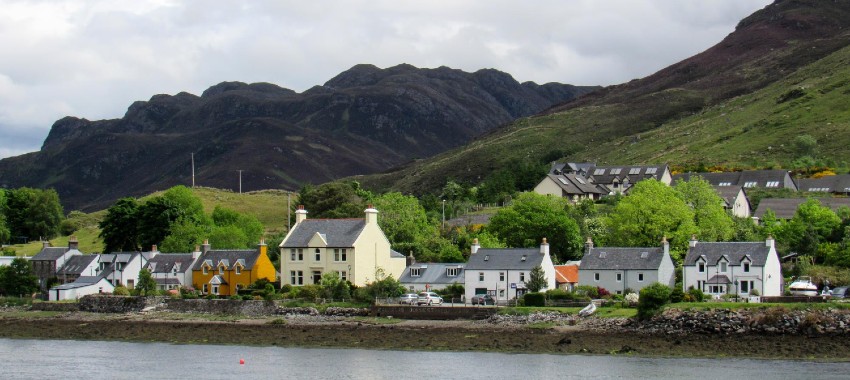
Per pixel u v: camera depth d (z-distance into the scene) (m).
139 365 123.50
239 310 160.50
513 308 141.75
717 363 114.62
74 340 148.38
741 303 128.12
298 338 140.75
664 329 127.06
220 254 187.25
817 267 171.38
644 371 110.56
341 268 170.75
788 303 126.25
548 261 160.38
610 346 125.44
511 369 114.75
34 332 154.75
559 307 143.25
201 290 184.62
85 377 115.56
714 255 157.00
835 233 193.88
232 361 125.38
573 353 124.12
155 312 164.88
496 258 162.75
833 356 115.81
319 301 159.38
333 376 113.00
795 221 193.12
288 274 174.50
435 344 132.75
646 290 131.00
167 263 190.12
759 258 153.12
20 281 191.62
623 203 190.25
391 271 178.38
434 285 170.75
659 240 182.12
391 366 118.62
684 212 183.25
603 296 155.88
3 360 128.50
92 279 192.12
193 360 126.75
